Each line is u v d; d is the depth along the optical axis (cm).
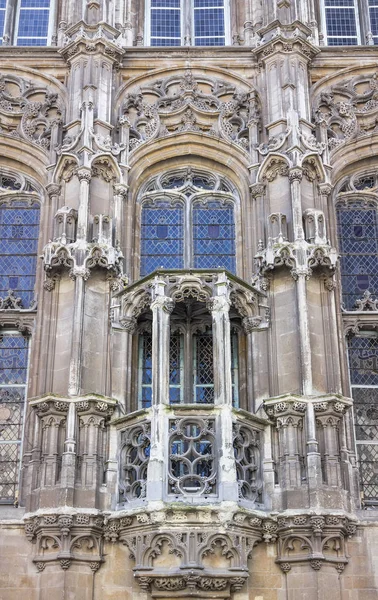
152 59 2375
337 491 1819
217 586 1727
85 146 2138
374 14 2564
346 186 2322
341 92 2375
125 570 1800
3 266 2228
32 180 2311
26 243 2256
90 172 2117
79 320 1958
